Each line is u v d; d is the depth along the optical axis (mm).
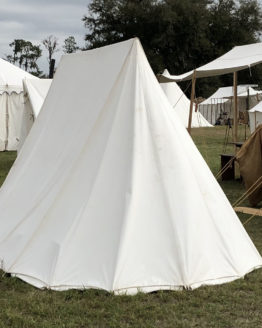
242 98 35312
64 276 4117
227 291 4117
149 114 4633
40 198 4805
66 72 5652
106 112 4773
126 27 49969
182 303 3855
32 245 4461
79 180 4574
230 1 52625
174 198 4379
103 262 4105
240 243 4629
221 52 50531
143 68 4820
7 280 4266
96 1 50656
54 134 5230
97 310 3701
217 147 17828
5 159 14133
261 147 7410
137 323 3531
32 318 3588
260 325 3541
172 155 4539
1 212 5164
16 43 77625
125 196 4289
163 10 47656
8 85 16297
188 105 28453
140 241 4164
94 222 4301
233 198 8594
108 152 4543
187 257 4195
